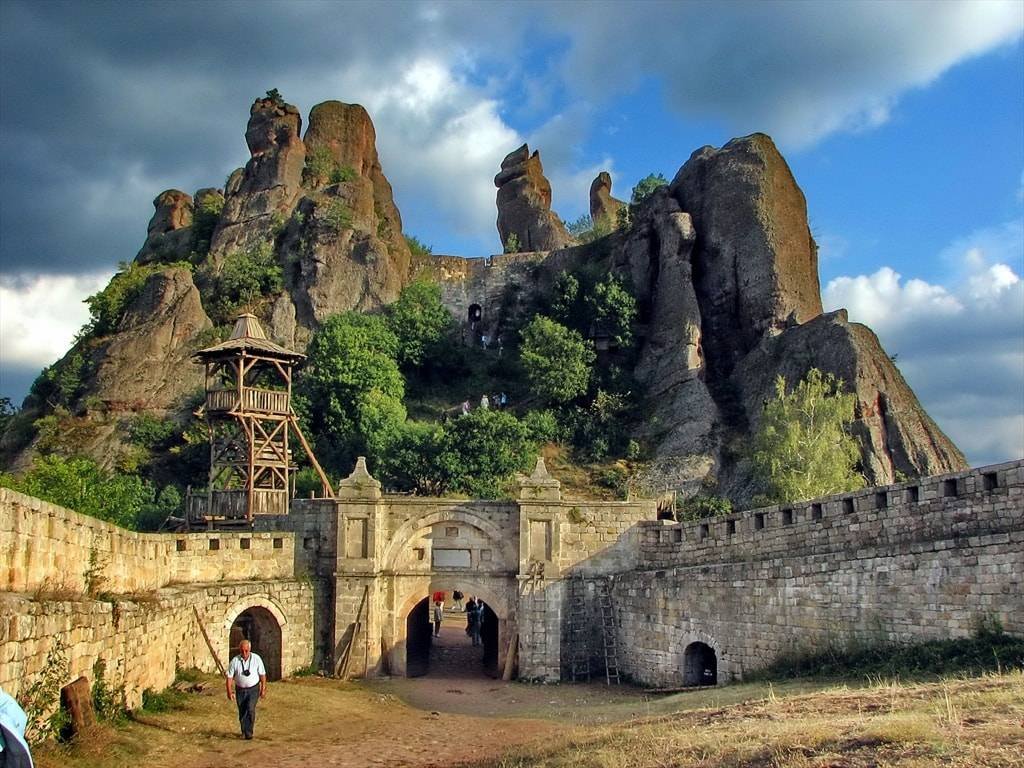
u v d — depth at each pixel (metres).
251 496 50.94
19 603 16.62
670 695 32.25
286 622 38.28
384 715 29.02
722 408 77.56
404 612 40.31
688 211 88.62
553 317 89.75
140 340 85.25
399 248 102.75
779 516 34.22
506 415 70.44
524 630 39.50
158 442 78.69
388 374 81.62
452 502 41.25
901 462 68.94
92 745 18.58
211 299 93.25
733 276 83.25
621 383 81.94
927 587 25.95
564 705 32.97
